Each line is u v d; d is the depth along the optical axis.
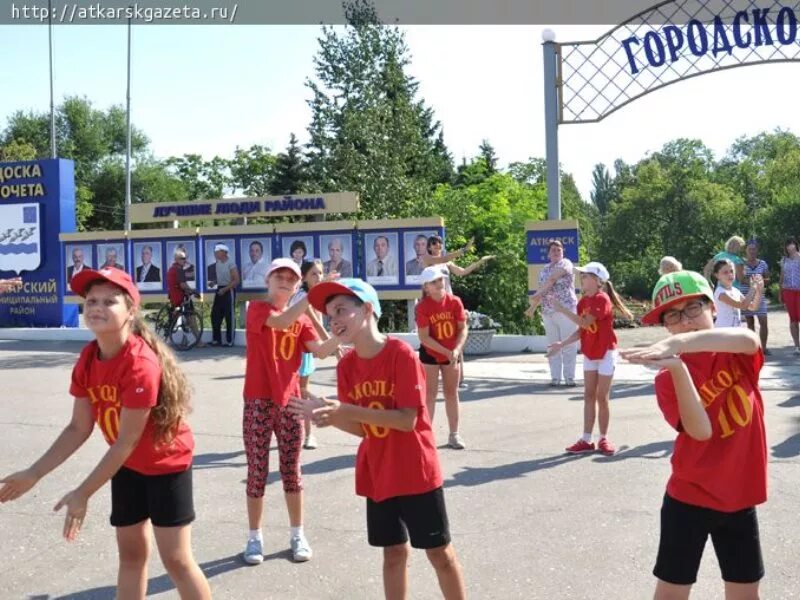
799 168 54.34
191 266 18.75
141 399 3.50
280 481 6.97
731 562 3.29
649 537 5.38
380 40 26.92
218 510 6.18
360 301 3.73
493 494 6.47
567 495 6.38
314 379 12.70
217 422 9.54
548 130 13.99
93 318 3.48
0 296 20.62
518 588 4.61
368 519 3.85
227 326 17.61
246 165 52.69
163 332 17.30
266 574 4.91
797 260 14.37
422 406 3.73
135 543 3.79
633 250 54.28
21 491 3.62
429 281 7.86
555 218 14.02
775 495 6.19
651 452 7.70
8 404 10.89
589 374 7.70
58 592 4.72
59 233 20.09
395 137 26.88
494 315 23.61
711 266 10.03
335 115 26.56
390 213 25.45
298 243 17.91
